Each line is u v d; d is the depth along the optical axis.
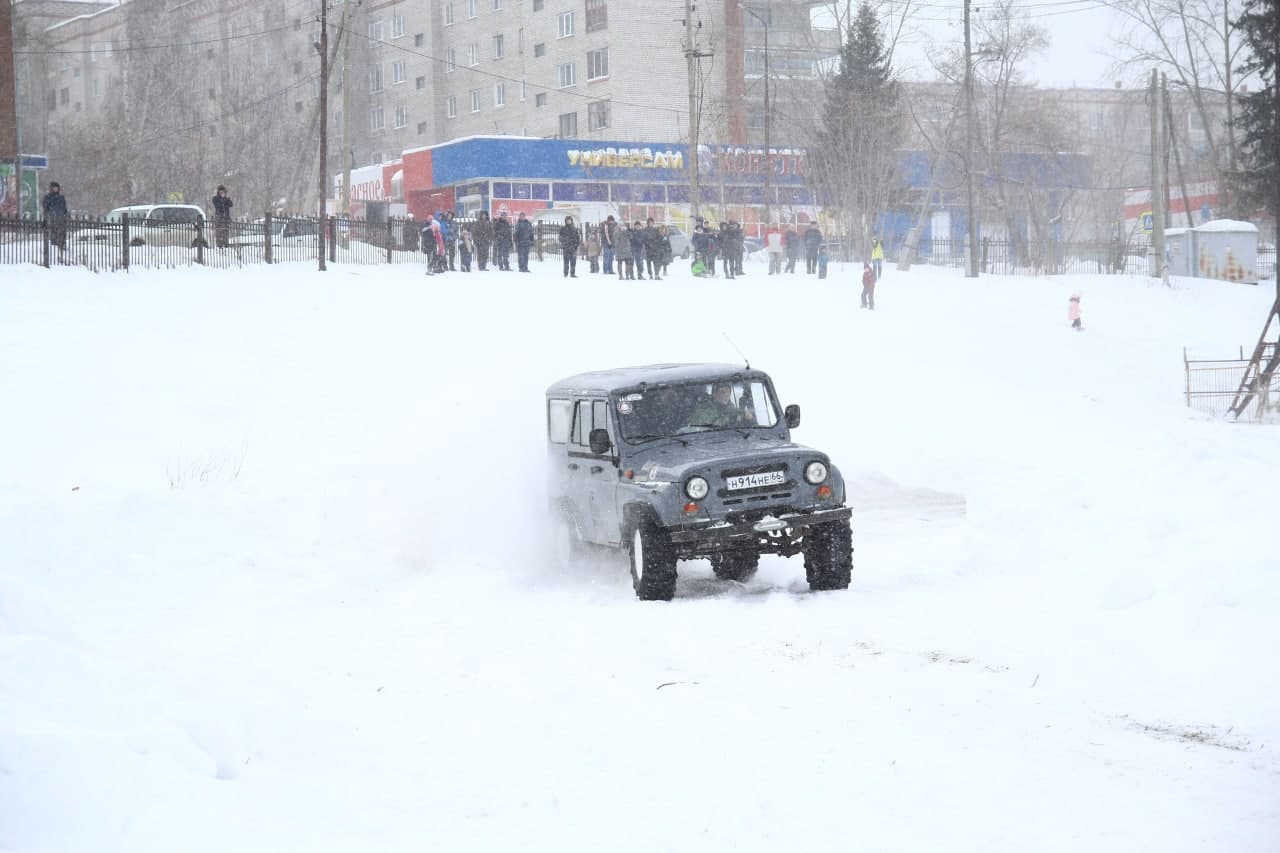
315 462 19.53
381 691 8.06
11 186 45.44
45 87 100.00
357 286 37.47
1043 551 12.06
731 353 31.92
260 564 12.81
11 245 35.53
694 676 8.32
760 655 8.90
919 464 21.14
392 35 102.44
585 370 28.78
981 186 74.25
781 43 86.69
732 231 47.62
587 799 5.92
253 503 15.24
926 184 77.56
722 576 12.84
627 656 8.99
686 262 57.78
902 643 9.13
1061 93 102.94
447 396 25.70
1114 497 13.35
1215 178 80.38
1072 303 41.50
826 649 9.02
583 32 85.62
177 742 6.37
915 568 12.51
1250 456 16.41
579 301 37.47
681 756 6.54
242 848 5.24
